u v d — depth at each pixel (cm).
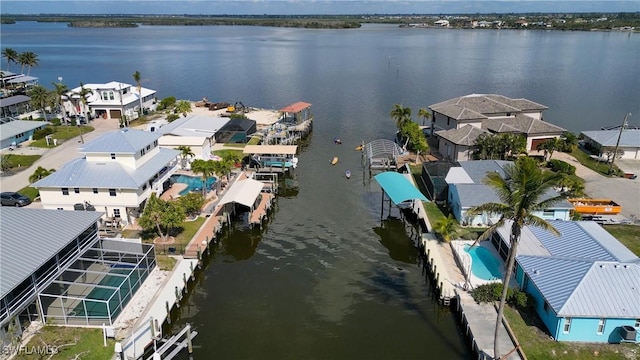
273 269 5197
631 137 8112
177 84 16788
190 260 4944
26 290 3672
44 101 10069
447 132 8212
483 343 3722
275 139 9306
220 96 14625
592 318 3616
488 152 7481
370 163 8094
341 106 12825
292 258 5422
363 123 10988
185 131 8750
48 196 5656
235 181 7231
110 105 11044
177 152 6831
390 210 6625
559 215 5478
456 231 5500
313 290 4800
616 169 7450
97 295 4162
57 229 4238
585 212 5841
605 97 13625
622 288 3769
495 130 8131
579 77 17225
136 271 4428
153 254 4719
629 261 4078
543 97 13725
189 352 3841
